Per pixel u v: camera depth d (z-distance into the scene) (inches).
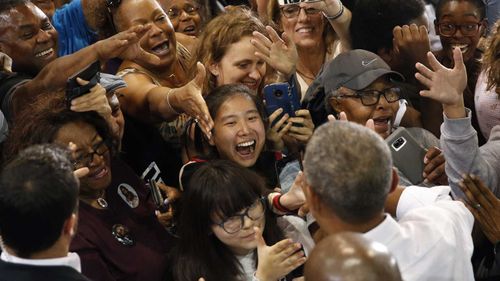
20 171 231.9
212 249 286.0
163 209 306.3
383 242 231.1
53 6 432.8
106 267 279.1
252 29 356.2
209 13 449.4
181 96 309.9
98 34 376.5
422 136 334.0
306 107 342.6
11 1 347.6
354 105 325.4
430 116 355.9
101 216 287.7
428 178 312.2
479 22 397.7
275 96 335.3
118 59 374.0
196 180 285.3
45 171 232.1
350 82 325.1
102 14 362.9
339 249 187.5
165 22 358.9
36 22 349.4
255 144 316.8
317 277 187.0
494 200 286.0
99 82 293.1
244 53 350.6
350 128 225.6
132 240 291.6
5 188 229.8
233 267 285.9
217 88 323.3
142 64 350.3
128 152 341.1
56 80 305.7
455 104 286.4
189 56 388.8
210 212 281.3
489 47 332.8
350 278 182.7
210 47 356.2
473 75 395.2
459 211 250.2
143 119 336.5
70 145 273.6
